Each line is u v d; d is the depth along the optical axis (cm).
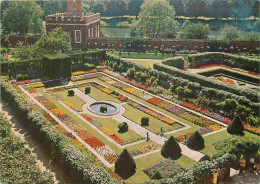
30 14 8175
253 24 8850
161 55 7125
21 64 5197
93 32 7900
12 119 3581
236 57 6038
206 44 7288
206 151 2906
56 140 2688
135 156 2827
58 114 3741
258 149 2619
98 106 4162
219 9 9112
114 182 2170
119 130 3412
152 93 4544
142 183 2409
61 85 4934
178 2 9556
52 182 2298
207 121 3609
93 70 5722
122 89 4747
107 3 10438
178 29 8744
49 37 5853
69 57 5266
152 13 8244
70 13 7931
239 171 2567
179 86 4366
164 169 2522
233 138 2711
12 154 2577
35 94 4425
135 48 7550
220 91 3925
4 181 2200
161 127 3306
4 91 4141
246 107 3622
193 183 2233
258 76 5331
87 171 2253
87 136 3197
